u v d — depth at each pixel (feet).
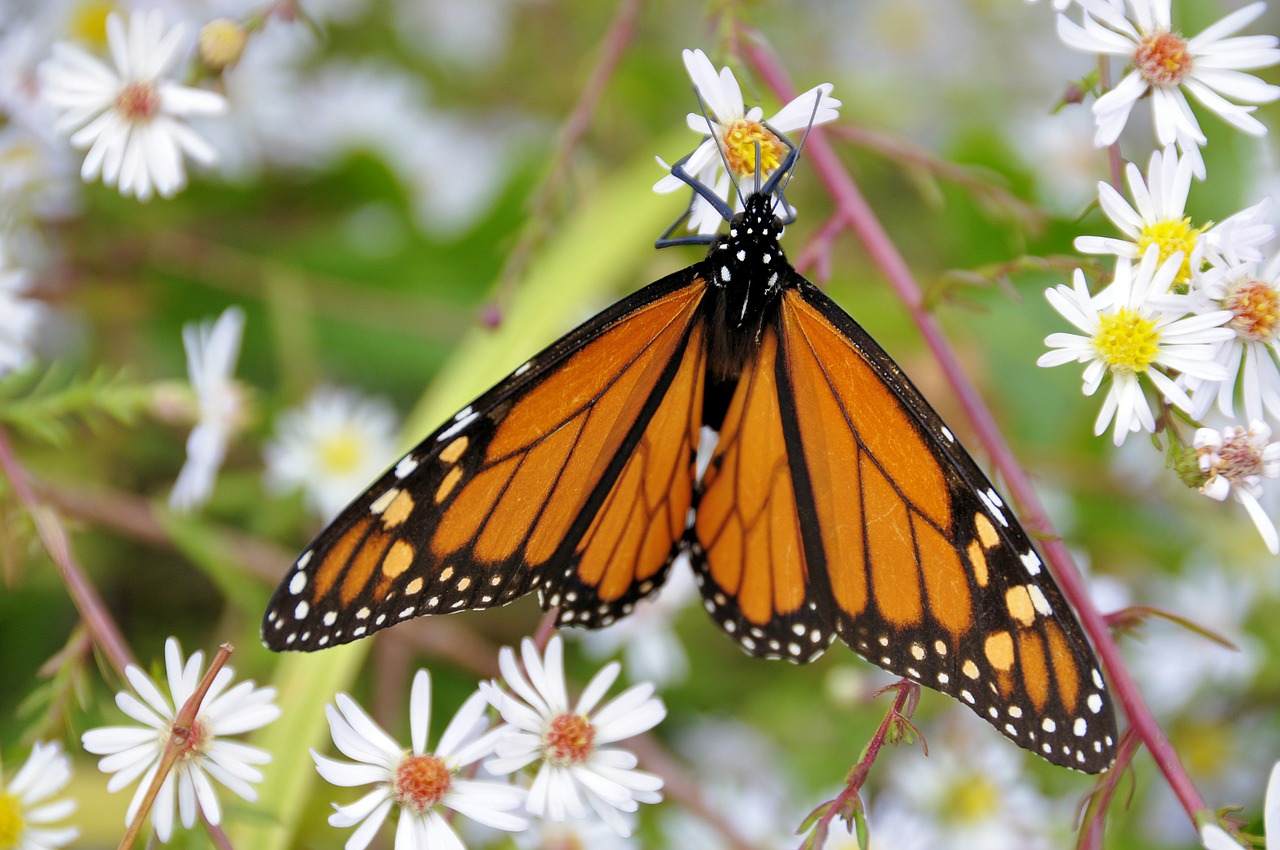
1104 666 1.31
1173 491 1.60
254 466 1.63
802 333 1.32
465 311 1.70
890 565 1.30
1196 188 1.54
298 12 1.40
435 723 1.54
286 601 1.27
